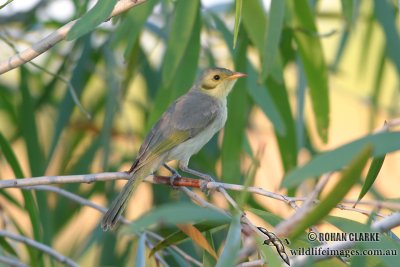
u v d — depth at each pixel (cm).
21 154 1334
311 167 463
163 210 502
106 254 1123
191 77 999
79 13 926
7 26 1231
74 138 1227
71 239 1238
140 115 1291
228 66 1245
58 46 1278
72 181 732
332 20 1322
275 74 960
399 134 467
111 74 1099
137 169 805
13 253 944
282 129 990
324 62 1002
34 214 885
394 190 1561
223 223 674
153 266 1042
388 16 1008
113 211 777
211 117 948
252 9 952
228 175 960
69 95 1110
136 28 905
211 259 698
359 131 1616
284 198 629
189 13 915
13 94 1277
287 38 1034
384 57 1238
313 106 1006
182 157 916
